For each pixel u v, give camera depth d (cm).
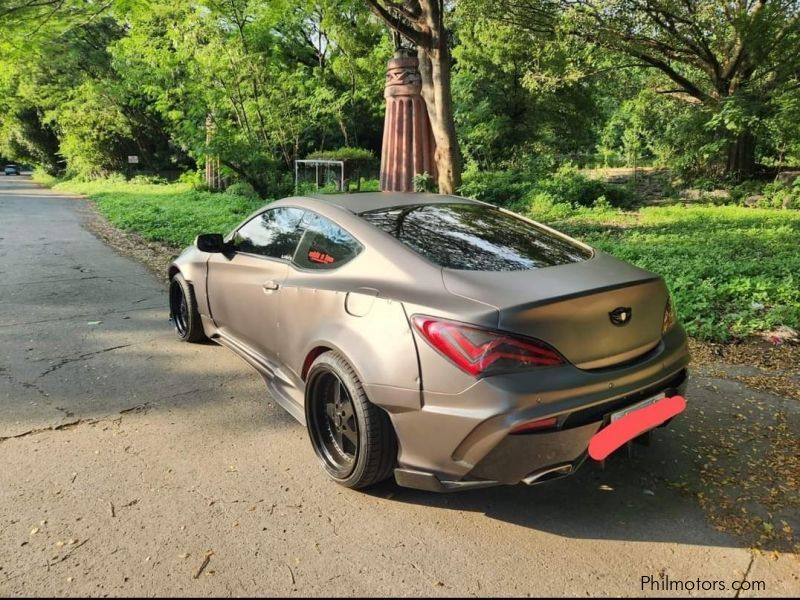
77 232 1298
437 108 1214
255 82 2027
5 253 991
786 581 230
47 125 4341
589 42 1638
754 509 276
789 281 625
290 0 1847
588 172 2338
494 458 238
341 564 239
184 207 1727
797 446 333
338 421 296
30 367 453
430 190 1339
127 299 675
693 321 542
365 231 312
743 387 416
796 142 1611
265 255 387
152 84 2150
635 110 2289
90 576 230
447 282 262
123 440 340
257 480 300
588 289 257
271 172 2077
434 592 224
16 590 222
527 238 329
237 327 416
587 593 224
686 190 1775
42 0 1105
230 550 247
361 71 2639
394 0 1254
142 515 269
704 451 329
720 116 1537
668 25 1700
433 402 247
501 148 2402
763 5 1490
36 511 271
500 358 234
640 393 269
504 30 1681
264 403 394
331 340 287
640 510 276
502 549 249
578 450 248
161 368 455
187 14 1881
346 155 2123
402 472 267
